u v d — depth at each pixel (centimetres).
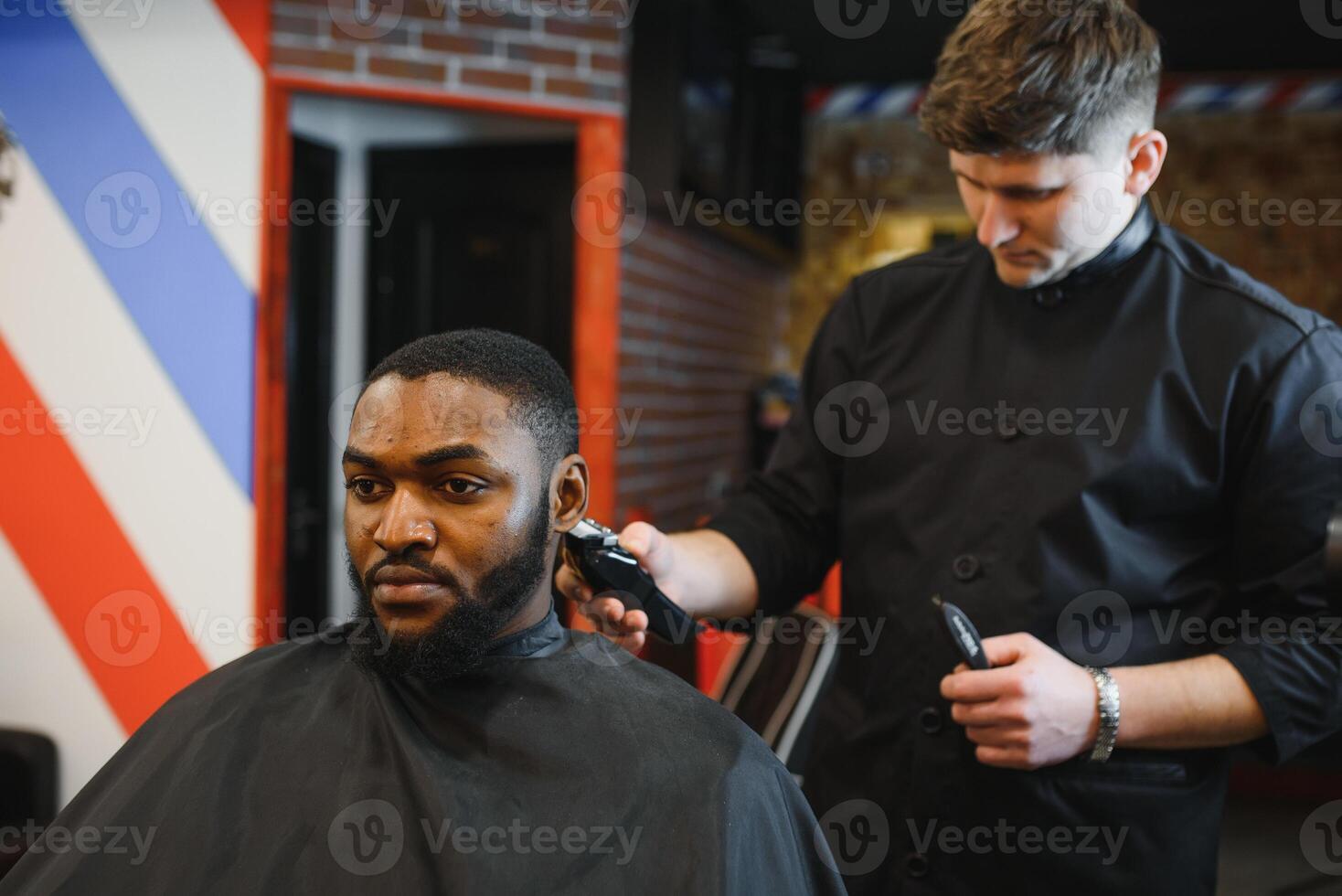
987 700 99
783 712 166
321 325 306
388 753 87
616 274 277
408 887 80
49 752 244
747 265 427
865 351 129
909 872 116
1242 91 451
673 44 278
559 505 90
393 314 315
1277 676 101
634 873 80
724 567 122
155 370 245
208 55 239
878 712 120
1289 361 104
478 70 259
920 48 417
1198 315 109
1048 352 114
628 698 90
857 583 125
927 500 119
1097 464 108
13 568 251
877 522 123
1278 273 457
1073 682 100
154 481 246
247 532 245
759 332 458
